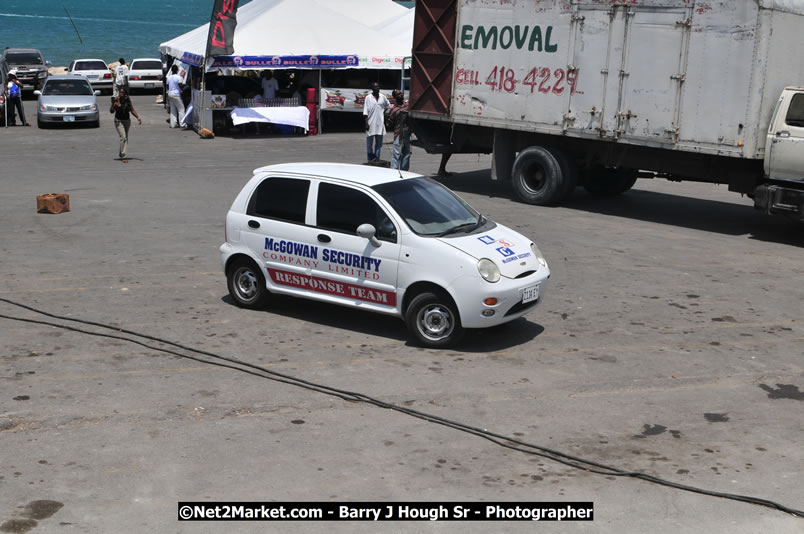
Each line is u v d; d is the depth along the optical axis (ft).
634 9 48.32
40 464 19.99
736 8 44.24
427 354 28.14
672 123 47.62
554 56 52.60
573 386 25.44
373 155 71.72
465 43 57.62
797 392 25.13
